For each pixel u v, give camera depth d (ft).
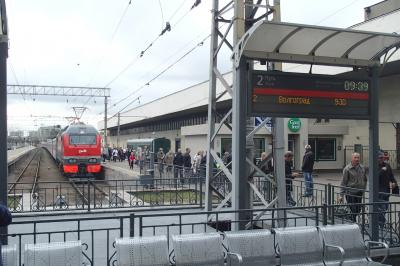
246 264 19.11
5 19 20.59
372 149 25.20
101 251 23.80
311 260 20.12
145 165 102.17
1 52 20.76
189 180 48.55
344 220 29.81
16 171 131.03
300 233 20.24
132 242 17.88
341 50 24.67
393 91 55.83
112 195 49.16
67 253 16.94
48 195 62.54
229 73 92.27
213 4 28.76
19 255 17.70
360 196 29.78
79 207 41.60
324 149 111.96
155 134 222.69
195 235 18.92
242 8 26.43
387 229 26.37
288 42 23.40
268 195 37.83
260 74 23.13
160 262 17.97
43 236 27.89
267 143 99.35
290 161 42.78
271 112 23.25
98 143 106.11
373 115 25.20
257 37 22.41
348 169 31.63
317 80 24.08
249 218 24.45
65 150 104.06
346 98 24.63
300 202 38.78
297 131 104.37
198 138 122.93
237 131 23.17
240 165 23.18
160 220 33.06
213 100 29.43
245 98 23.06
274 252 19.74
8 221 14.23
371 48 24.77
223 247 19.56
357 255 21.25
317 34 22.85
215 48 28.91
